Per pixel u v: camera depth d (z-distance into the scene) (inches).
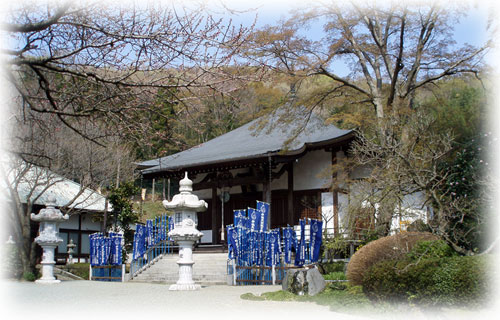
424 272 333.1
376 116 822.5
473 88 832.9
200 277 720.3
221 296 488.7
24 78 344.8
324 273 674.8
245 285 641.6
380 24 853.8
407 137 559.5
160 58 294.4
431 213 498.6
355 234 721.0
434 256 398.6
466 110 741.3
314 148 932.6
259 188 1041.5
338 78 839.1
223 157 954.7
